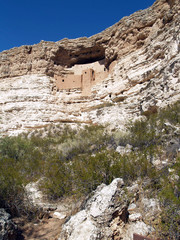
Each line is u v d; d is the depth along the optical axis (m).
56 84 26.05
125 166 6.02
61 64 28.81
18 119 22.16
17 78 27.05
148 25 21.59
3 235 3.99
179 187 4.49
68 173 6.96
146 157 6.62
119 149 8.84
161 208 4.35
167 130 8.62
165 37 18.19
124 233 3.95
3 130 21.02
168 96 12.96
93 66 27.72
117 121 16.77
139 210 4.49
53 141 15.06
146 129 10.39
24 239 4.48
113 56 24.59
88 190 5.83
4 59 28.53
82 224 3.91
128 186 5.44
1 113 23.09
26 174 7.98
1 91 25.97
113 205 4.15
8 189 5.77
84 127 18.77
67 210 5.79
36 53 27.67
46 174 7.23
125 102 18.59
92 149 10.86
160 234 3.82
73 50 28.48
